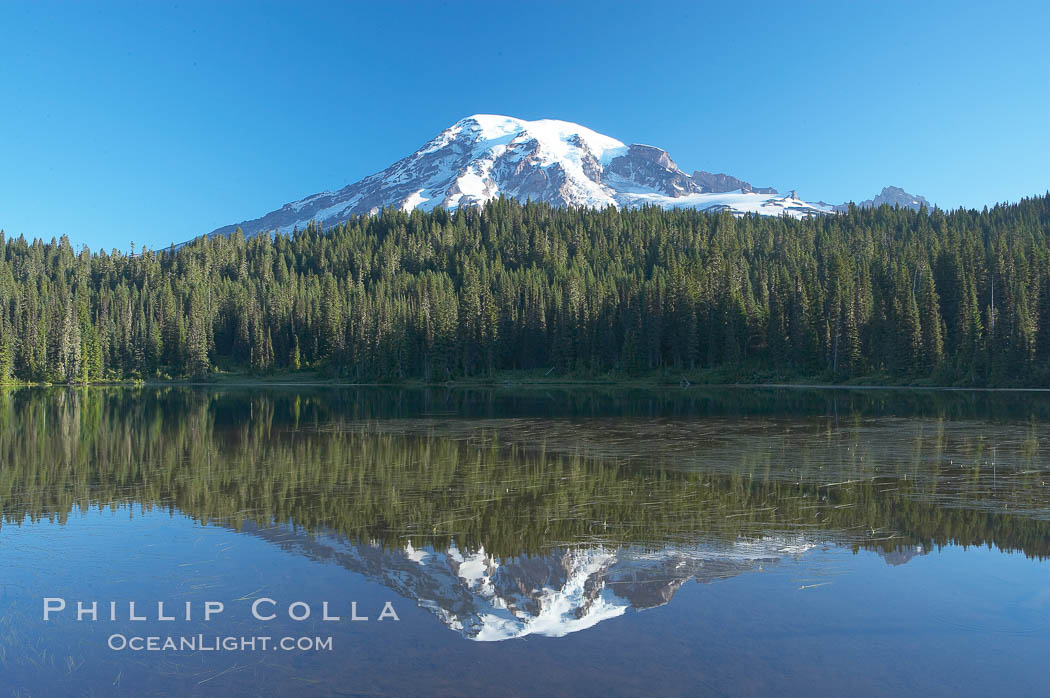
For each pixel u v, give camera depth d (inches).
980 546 591.2
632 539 620.7
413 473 971.3
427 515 713.6
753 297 4293.8
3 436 1462.8
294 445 1298.0
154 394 3440.0
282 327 5457.7
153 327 5088.6
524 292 5226.4
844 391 3038.9
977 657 382.6
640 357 4259.4
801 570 530.0
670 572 528.1
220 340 5703.7
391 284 6151.6
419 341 4586.6
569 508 743.1
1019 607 453.4
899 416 1804.9
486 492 831.7
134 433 1523.1
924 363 3366.1
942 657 382.3
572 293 4685.0
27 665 381.1
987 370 3085.6
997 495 796.0
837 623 427.2
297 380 4899.1
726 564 546.9
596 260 6476.4
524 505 759.1
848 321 3612.2
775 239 6830.7
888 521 678.5
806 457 1095.6
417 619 441.1
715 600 468.8
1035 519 683.4
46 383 4439.0
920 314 3503.9
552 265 6456.7
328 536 635.5
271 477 942.4
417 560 563.8
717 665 371.9
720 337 4074.8
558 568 541.6
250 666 376.2
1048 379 2920.8
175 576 526.0
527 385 4050.2
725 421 1720.0
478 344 4530.0
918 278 4178.2
